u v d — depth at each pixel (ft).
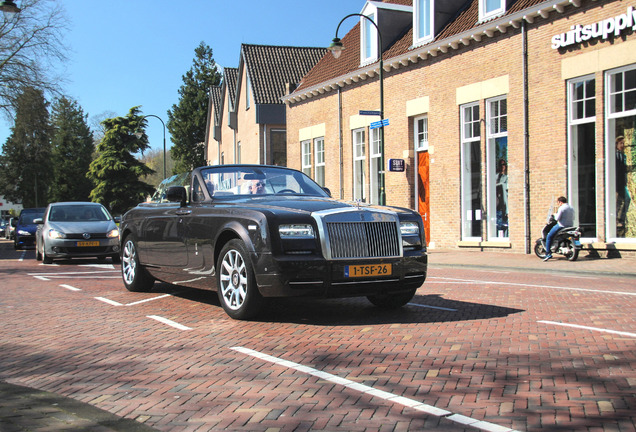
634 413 11.21
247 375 14.07
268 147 109.70
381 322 20.44
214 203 23.40
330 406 11.82
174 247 24.97
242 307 20.51
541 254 47.75
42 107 100.01
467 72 57.21
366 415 11.28
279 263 19.13
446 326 19.57
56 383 13.79
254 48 117.19
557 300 25.30
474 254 53.62
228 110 138.72
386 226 20.66
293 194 24.98
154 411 11.69
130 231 29.71
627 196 44.78
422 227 21.88
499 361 15.01
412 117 65.36
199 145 222.28
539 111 50.29
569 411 11.36
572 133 48.29
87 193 272.10
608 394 12.34
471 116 57.77
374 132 71.26
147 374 14.34
